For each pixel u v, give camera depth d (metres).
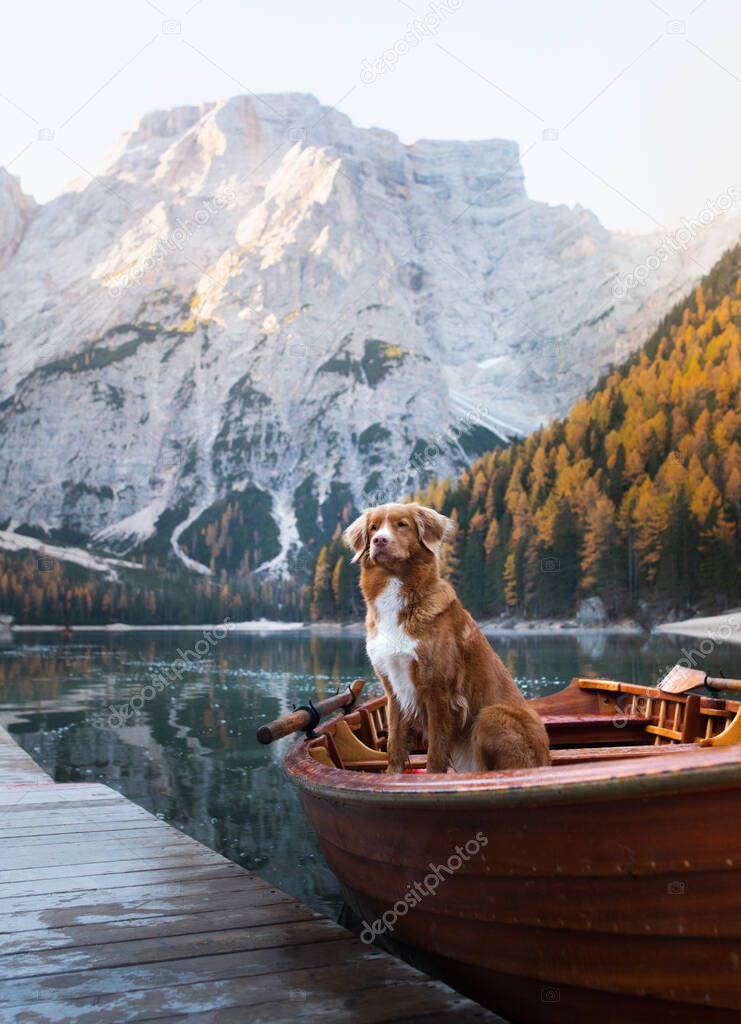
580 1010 2.38
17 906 3.32
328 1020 2.34
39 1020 2.32
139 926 3.09
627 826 2.05
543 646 27.39
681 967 2.08
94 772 7.91
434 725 3.62
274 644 33.84
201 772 7.91
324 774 3.26
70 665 24.08
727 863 1.92
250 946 2.90
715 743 4.21
